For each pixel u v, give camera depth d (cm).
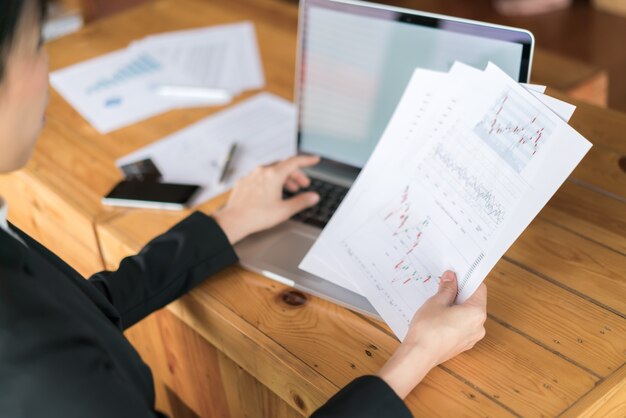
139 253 107
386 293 100
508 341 95
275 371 98
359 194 110
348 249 106
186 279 106
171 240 108
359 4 120
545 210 116
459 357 93
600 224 113
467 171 96
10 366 62
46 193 133
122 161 140
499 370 91
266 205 115
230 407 127
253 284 108
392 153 107
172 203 125
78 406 63
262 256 111
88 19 293
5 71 64
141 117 154
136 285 103
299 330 100
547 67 187
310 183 125
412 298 97
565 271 105
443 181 99
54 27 273
